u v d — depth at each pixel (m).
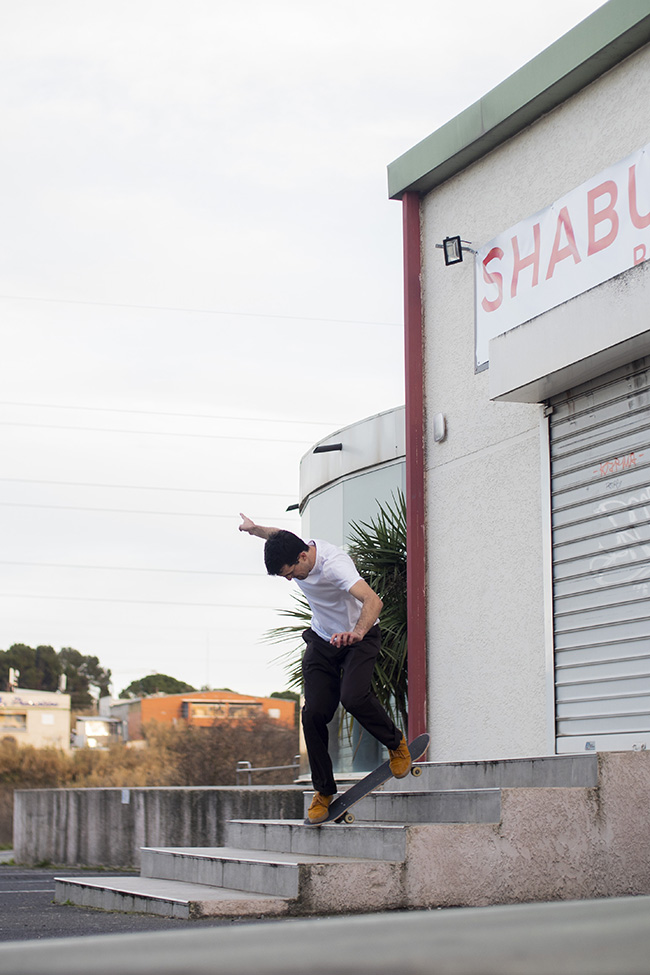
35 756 40.47
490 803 4.75
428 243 8.04
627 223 6.18
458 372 7.58
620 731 5.83
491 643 6.94
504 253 7.20
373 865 4.55
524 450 6.86
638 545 5.88
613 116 6.45
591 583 6.17
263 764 40.94
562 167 6.83
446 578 7.43
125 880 6.09
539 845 4.70
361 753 9.24
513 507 6.90
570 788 4.79
